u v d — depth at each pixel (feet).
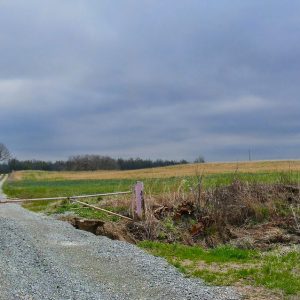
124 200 75.51
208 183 79.66
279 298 31.17
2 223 66.23
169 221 62.85
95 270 39.24
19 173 415.44
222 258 45.60
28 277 36.42
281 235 58.13
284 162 270.67
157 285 34.60
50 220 70.49
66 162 502.79
